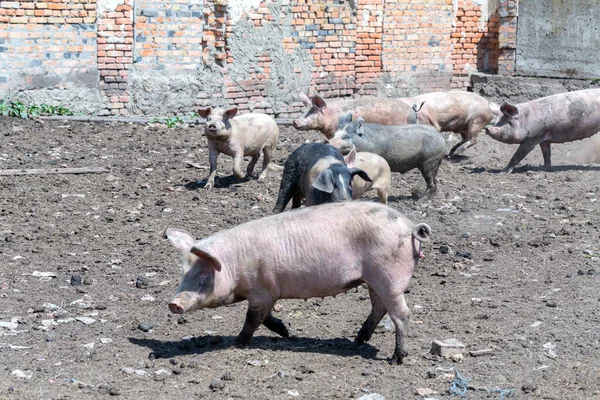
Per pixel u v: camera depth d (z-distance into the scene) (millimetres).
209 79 18875
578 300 8602
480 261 9898
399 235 6891
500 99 21438
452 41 21500
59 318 7914
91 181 12992
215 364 6938
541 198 12852
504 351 7355
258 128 13250
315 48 19891
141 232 10672
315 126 14570
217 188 12969
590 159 15961
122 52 18016
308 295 7109
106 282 8922
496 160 15906
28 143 15109
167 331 7754
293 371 6820
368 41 20516
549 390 6574
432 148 12203
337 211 7039
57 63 17500
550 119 14508
